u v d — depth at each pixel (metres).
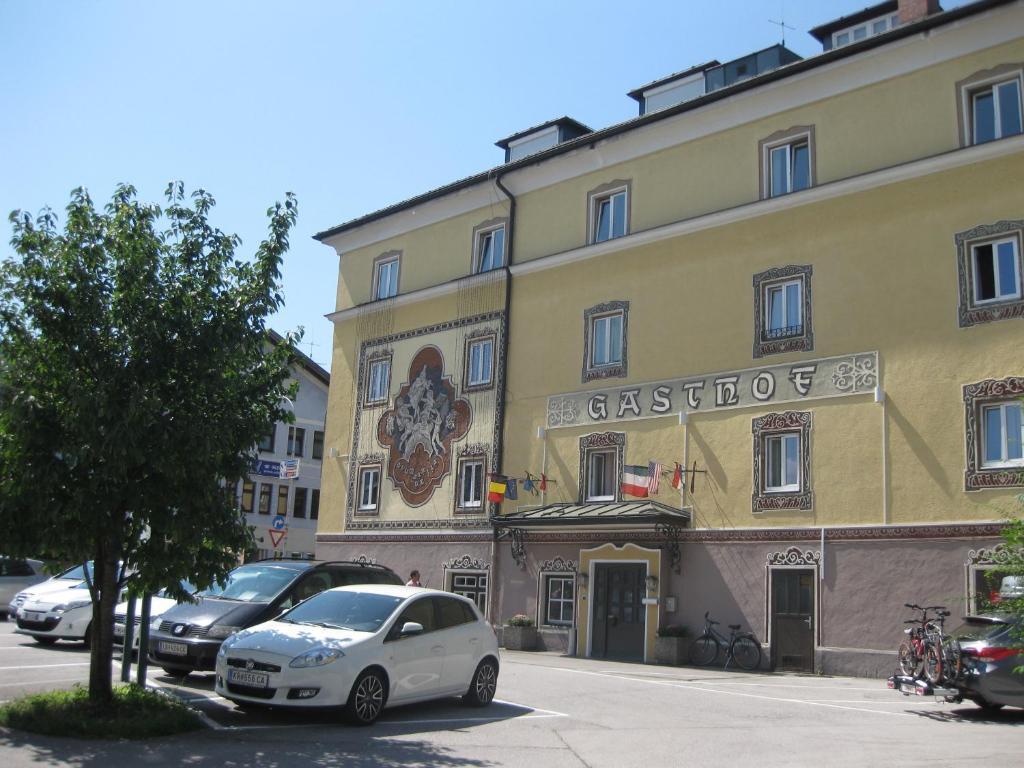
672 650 21.42
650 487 22.27
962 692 13.26
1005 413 18.28
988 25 19.61
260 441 11.60
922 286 19.66
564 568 24.66
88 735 9.94
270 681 11.09
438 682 12.52
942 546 18.45
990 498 18.02
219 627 14.29
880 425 19.70
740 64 27.50
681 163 24.52
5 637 20.89
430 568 28.27
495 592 26.31
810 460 20.59
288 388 12.15
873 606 19.12
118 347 10.80
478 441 27.73
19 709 10.55
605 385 24.84
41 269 10.61
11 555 10.70
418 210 31.58
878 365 19.97
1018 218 18.66
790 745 10.88
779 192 22.62
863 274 20.56
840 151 21.52
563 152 26.75
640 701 14.40
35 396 10.48
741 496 21.55
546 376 26.36
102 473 10.40
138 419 10.17
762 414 21.53
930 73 20.45
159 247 11.20
